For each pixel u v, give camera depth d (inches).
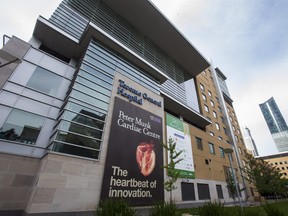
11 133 394.3
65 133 429.7
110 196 429.7
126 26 969.5
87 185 408.2
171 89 1059.3
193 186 753.0
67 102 470.9
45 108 474.6
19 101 435.5
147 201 502.6
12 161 371.6
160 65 1085.1
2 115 396.8
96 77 589.6
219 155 1093.1
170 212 183.5
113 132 523.8
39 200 330.6
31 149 408.5
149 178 546.0
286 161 3405.5
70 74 577.0
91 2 832.3
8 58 278.7
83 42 661.3
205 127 1248.2
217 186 911.0
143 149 578.9
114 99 594.2
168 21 1026.1
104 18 846.5
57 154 391.9
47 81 511.5
